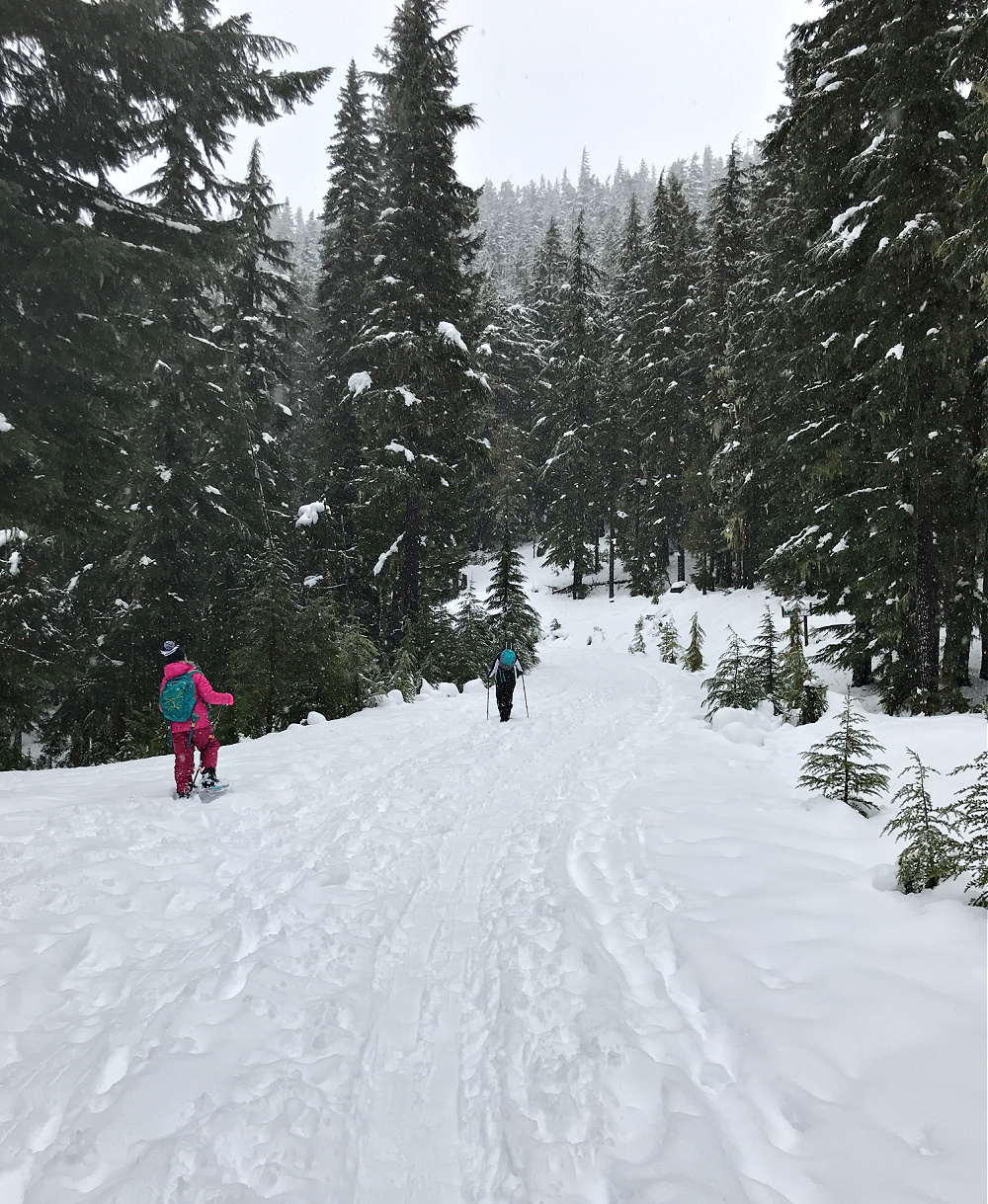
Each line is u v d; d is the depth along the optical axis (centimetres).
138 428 1542
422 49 1691
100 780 736
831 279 1248
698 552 3181
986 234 873
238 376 1700
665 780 738
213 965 379
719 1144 242
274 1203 229
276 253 2067
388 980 378
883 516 1182
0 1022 328
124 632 1552
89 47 886
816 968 347
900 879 421
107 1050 302
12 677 1065
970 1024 286
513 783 770
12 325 888
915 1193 210
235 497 1906
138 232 1016
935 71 1038
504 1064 303
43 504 945
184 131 1339
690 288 3500
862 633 1408
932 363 1120
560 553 4059
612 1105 269
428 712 1280
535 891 478
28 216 821
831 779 626
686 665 2205
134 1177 232
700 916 420
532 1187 234
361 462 2256
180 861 517
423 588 2197
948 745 738
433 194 1758
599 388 3972
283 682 1267
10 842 519
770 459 2153
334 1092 289
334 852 545
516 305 5103
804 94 1272
